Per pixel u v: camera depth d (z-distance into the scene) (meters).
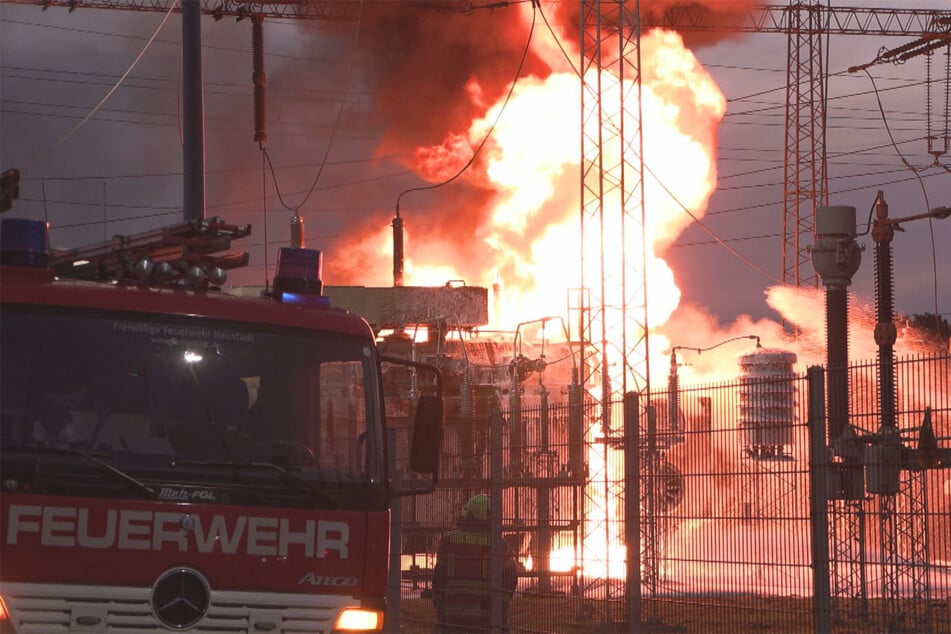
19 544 22.25
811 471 28.98
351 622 24.25
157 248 26.20
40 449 22.77
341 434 24.92
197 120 59.81
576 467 37.94
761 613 30.33
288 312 25.31
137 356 23.95
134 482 23.02
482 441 41.75
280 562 23.78
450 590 40.94
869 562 35.03
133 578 22.77
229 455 23.89
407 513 45.12
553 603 38.28
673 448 33.53
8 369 23.14
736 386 31.50
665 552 33.50
